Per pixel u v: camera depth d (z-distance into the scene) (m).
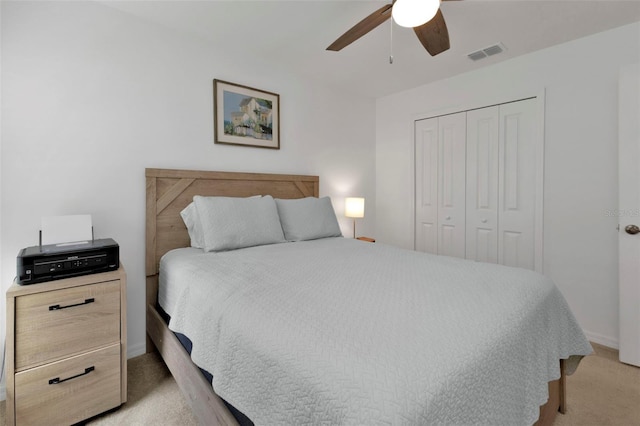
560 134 2.34
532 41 2.28
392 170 3.56
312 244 2.17
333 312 0.94
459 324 0.86
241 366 0.89
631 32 2.04
